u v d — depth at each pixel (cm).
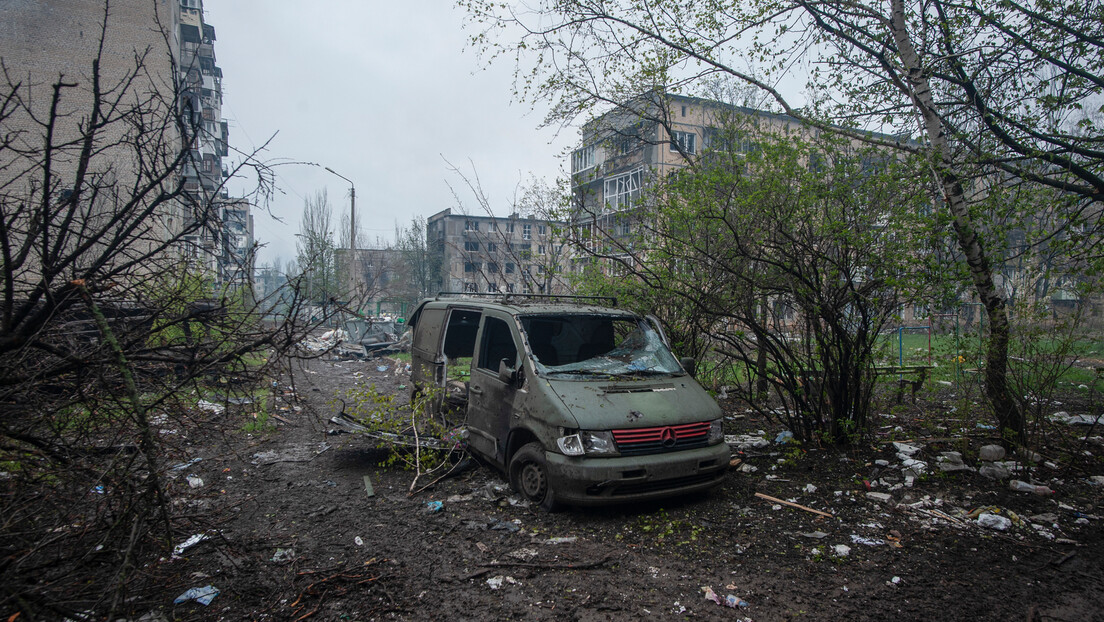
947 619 349
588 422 493
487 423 601
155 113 322
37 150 291
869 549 447
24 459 291
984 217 634
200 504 500
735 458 668
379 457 689
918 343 1242
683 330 834
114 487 291
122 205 359
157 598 357
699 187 762
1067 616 354
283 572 399
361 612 350
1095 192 618
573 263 1095
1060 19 644
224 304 356
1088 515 508
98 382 301
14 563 256
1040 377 657
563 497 490
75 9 2125
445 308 716
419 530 476
